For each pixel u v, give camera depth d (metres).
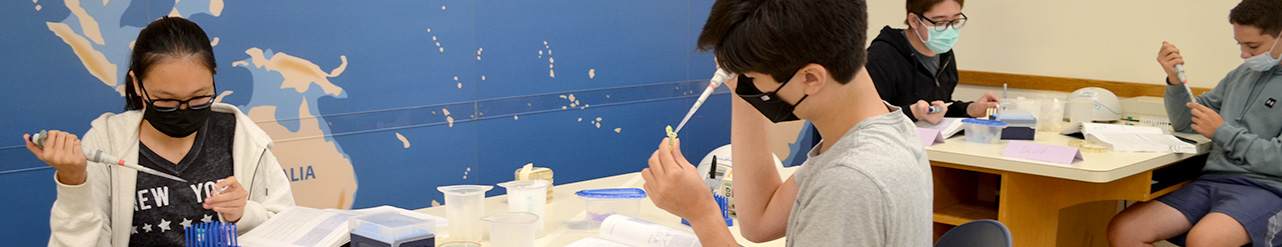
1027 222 2.58
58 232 1.50
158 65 1.55
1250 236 2.44
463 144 3.40
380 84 3.13
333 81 3.02
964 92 4.23
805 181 1.16
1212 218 2.48
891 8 4.36
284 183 1.86
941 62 3.18
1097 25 3.71
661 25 3.95
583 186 2.21
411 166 3.28
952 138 2.81
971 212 2.78
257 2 2.80
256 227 1.65
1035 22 3.90
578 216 1.88
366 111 3.12
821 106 1.13
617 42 3.78
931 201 1.16
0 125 2.47
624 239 1.62
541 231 1.73
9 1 2.42
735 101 1.49
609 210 1.78
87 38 2.58
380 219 1.46
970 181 2.97
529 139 3.59
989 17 4.06
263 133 1.84
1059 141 2.79
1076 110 3.10
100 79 2.63
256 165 1.79
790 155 3.92
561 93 3.64
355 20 3.03
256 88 2.85
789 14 1.03
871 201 1.03
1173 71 2.94
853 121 1.15
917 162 1.12
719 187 2.02
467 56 3.33
